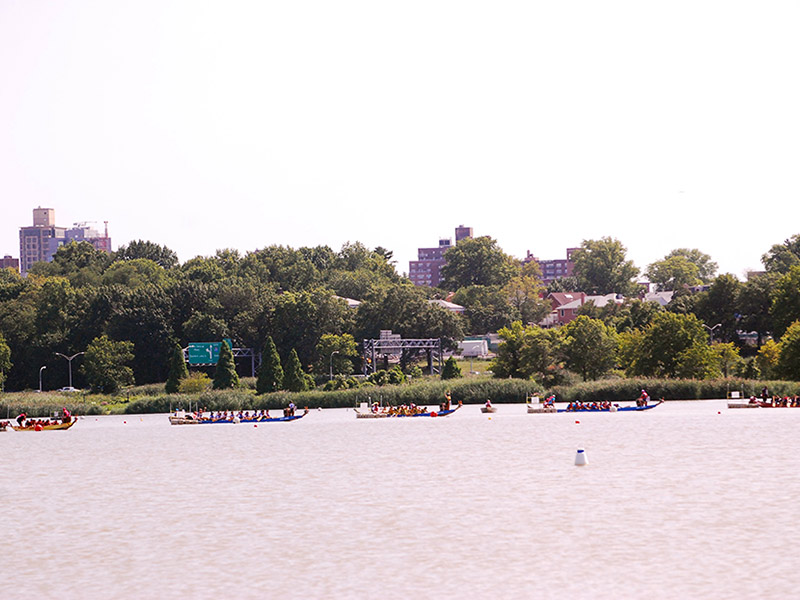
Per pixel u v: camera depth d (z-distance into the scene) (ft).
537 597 185.26
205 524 254.68
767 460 342.44
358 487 307.99
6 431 546.26
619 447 390.63
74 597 191.52
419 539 231.91
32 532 249.75
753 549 215.72
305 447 426.10
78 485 329.72
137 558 220.02
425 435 462.60
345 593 190.29
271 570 207.41
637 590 188.14
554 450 388.16
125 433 522.88
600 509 261.44
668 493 282.15
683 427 460.14
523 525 244.22
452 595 187.62
